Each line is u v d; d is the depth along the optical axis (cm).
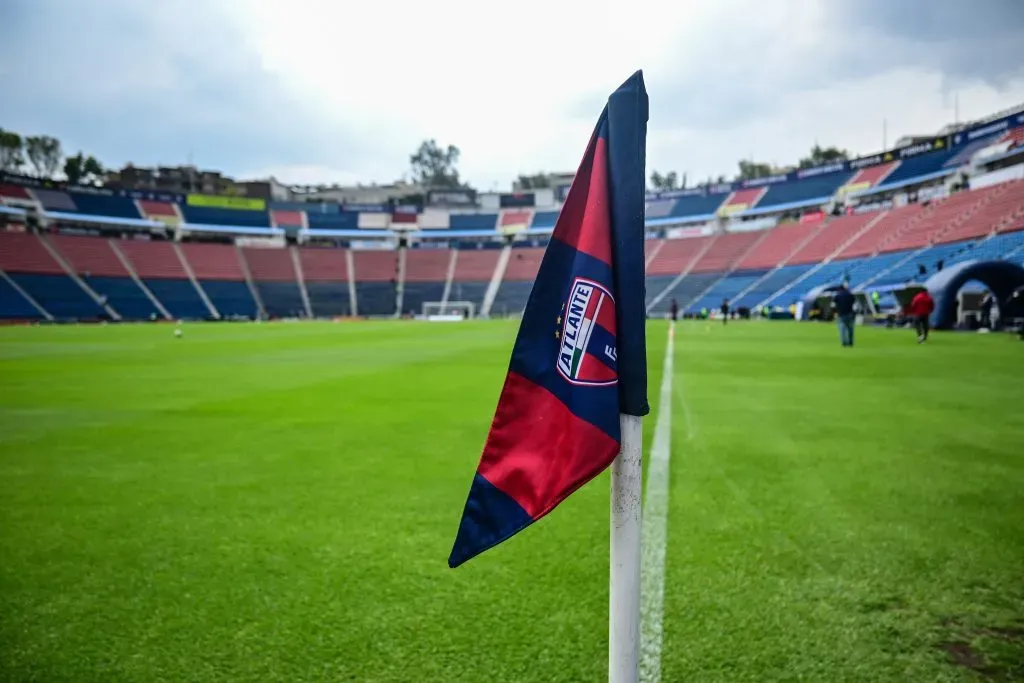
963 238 4012
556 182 9206
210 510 390
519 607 256
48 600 268
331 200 9288
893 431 612
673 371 1160
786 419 679
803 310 4312
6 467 502
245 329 3781
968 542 321
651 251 6788
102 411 778
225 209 7662
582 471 140
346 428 664
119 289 6016
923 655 217
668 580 278
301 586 279
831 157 9675
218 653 225
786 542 323
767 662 213
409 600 264
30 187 6506
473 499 152
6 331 3562
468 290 7288
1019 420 666
